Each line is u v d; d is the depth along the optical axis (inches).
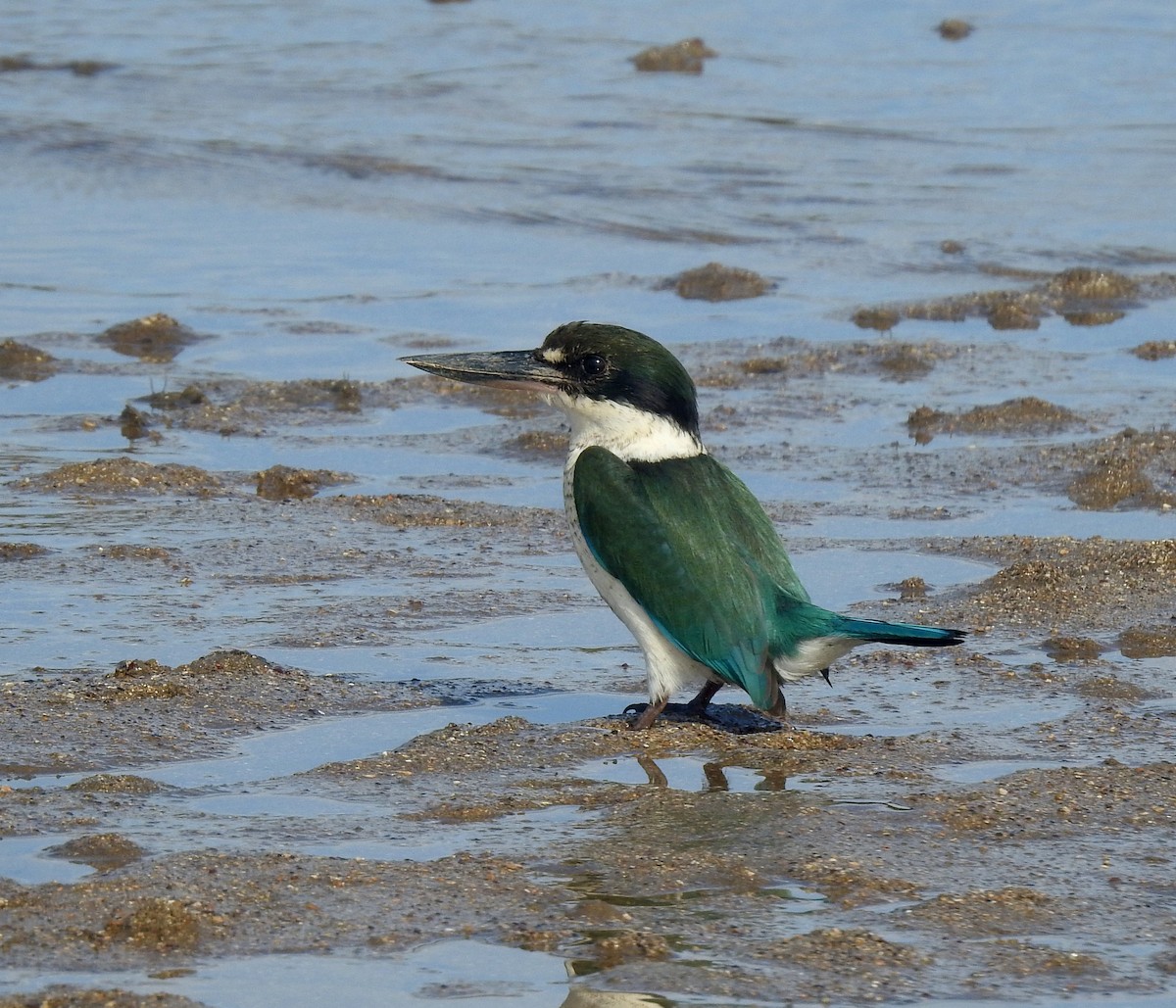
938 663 459.2
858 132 1253.7
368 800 358.6
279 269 957.8
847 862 321.4
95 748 385.7
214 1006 265.3
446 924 293.9
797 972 278.2
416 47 1485.0
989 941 289.9
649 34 1545.3
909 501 624.7
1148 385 786.8
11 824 339.0
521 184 1122.7
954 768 381.7
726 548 402.0
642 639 409.7
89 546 553.9
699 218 1068.5
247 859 315.3
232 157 1159.0
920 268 987.9
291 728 406.0
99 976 274.4
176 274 941.2
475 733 398.3
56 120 1220.5
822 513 608.1
